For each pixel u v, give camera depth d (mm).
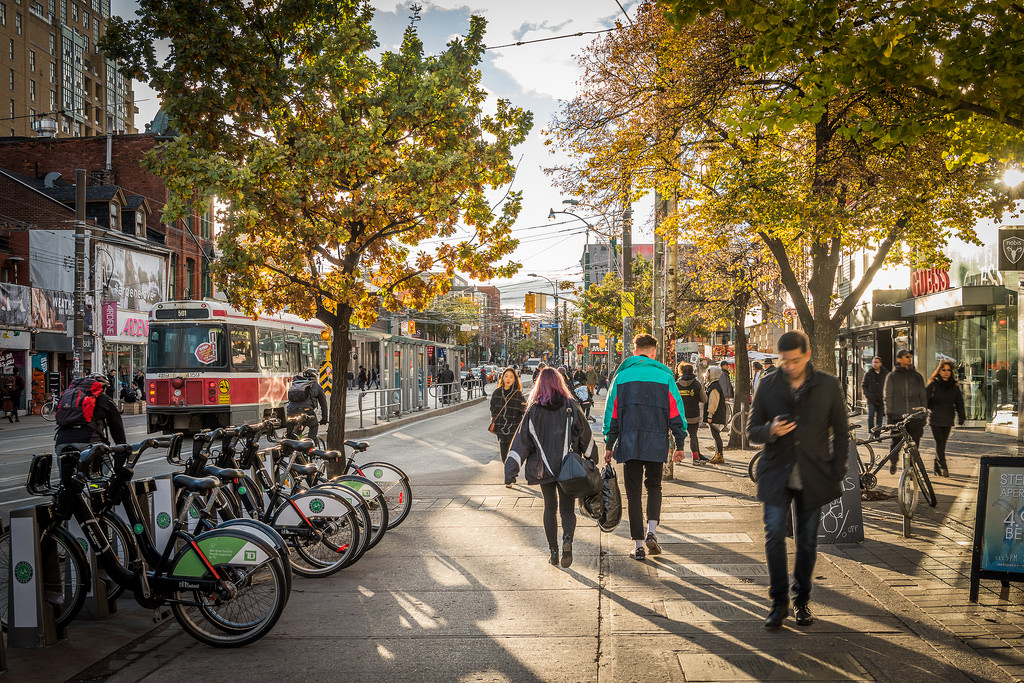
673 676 4430
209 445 6457
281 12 9719
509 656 4824
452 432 23766
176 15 9211
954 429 20312
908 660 4613
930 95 6250
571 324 80688
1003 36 5641
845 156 10766
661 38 12164
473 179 10398
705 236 12992
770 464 5371
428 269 11195
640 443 7113
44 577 5195
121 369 41094
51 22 94625
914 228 10969
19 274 38344
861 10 5965
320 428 22797
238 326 21672
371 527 7539
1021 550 5566
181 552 5207
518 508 9945
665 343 15805
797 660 4641
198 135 9742
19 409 33844
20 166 50031
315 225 9742
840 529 7570
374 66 10391
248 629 5129
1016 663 4559
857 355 30391
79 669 4770
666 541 7875
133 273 42531
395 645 5066
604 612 5645
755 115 6379
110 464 5613
